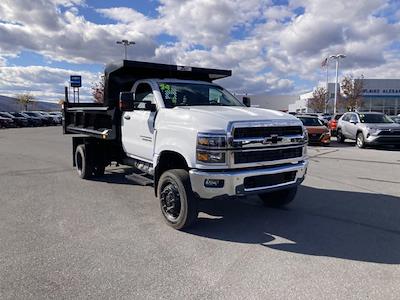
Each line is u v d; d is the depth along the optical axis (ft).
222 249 15.12
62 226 17.88
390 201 22.77
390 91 204.95
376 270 13.14
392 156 45.93
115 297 11.30
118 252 14.73
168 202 17.67
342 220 18.97
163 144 17.95
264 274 12.85
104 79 24.53
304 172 18.37
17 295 11.39
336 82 156.46
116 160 28.27
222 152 15.58
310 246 15.46
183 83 21.81
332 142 67.67
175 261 13.92
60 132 109.60
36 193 24.77
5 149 54.29
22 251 14.79
